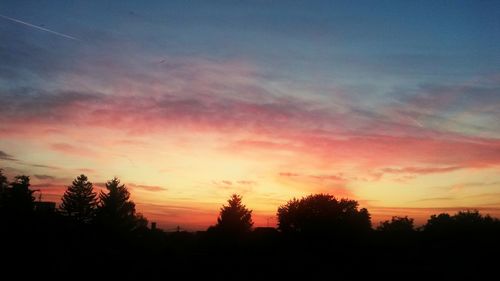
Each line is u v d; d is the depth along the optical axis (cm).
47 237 3722
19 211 4409
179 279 2955
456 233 4469
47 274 2600
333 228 4672
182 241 5644
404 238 4719
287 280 2988
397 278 2914
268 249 4528
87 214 6469
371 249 4262
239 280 2975
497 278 2770
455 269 3070
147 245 4741
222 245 4697
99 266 3053
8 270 2562
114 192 5988
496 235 4075
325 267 3466
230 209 5041
